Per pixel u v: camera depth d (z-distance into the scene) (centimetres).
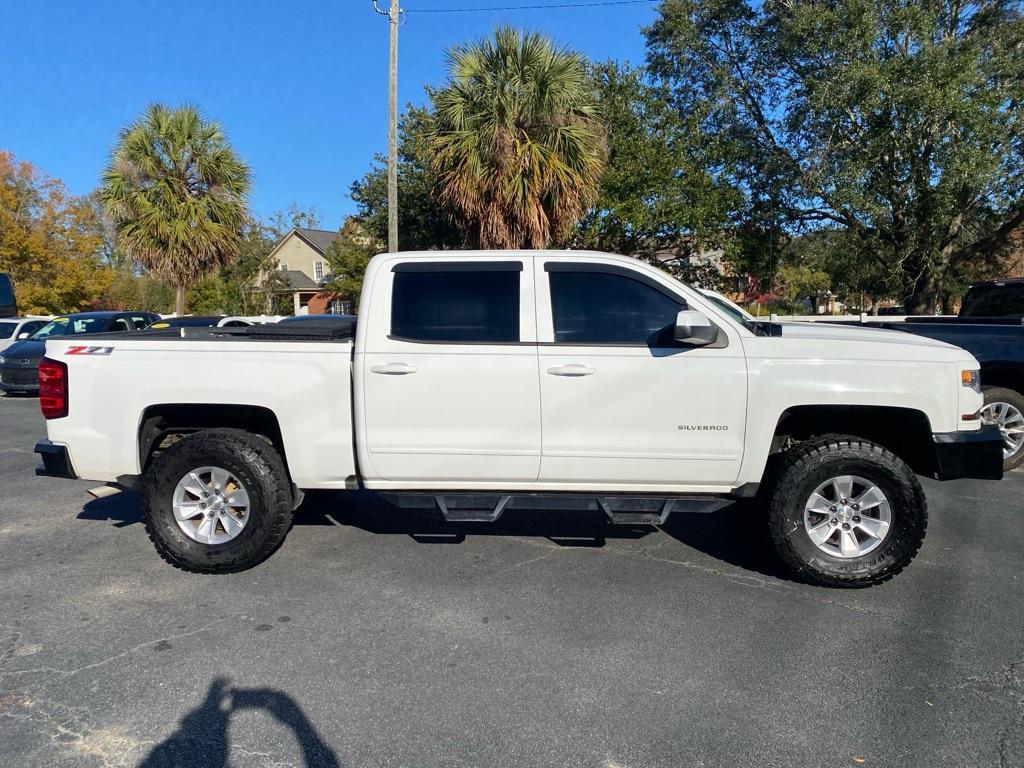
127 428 448
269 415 464
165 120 1905
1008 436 691
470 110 1370
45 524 558
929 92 1478
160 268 1950
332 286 3353
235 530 453
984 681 325
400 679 328
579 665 340
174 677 330
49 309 3425
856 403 417
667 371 421
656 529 544
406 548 500
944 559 477
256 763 270
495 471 437
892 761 270
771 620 387
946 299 2502
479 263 442
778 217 1900
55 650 356
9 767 267
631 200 1748
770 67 1877
